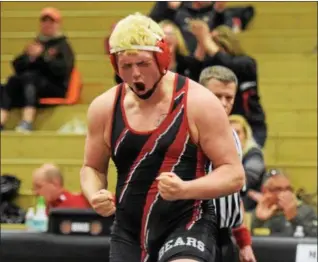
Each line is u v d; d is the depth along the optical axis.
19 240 8.07
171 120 5.93
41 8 18.53
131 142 5.96
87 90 16.08
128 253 6.10
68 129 14.95
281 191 10.14
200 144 5.95
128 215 6.08
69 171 13.95
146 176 5.97
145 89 5.85
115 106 6.07
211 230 6.05
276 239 7.99
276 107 15.02
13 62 15.38
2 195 13.34
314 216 10.23
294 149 14.18
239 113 11.58
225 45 11.54
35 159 14.48
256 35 16.67
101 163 6.28
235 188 5.89
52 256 8.04
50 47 15.34
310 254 7.94
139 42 5.74
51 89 15.33
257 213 10.14
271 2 17.62
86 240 7.97
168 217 5.97
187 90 5.97
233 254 6.54
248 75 11.48
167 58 5.87
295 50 16.53
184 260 5.76
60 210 8.02
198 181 5.77
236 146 6.54
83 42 17.39
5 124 15.41
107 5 18.38
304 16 17.23
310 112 14.91
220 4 14.91
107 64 16.67
